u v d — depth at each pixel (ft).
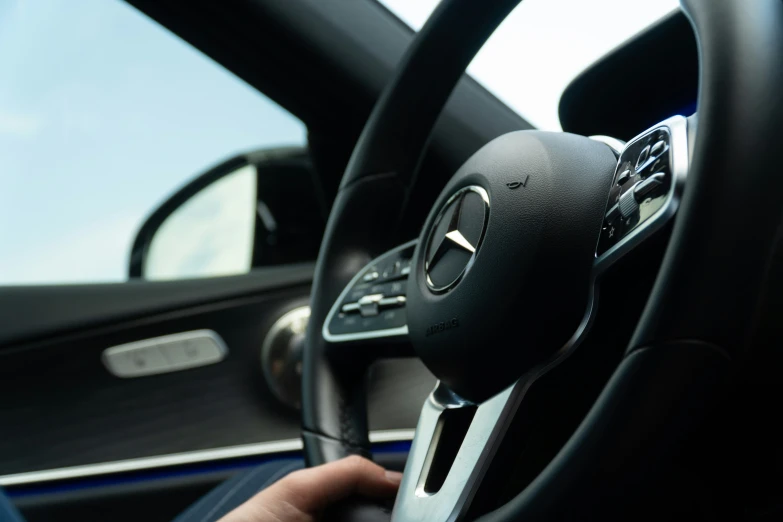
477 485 1.71
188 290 4.27
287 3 3.51
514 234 1.73
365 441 2.47
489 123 3.38
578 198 1.71
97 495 4.19
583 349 1.82
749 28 1.37
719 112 1.31
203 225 4.67
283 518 2.03
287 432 4.21
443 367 1.91
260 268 4.48
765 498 1.98
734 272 1.24
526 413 1.73
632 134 2.64
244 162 4.62
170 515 4.23
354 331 2.41
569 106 2.63
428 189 3.51
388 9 3.74
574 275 1.67
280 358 4.18
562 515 1.37
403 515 1.85
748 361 1.73
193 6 3.59
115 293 4.30
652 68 2.43
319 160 4.06
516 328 1.70
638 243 1.54
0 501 1.77
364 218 2.70
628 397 1.30
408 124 2.65
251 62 3.74
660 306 1.28
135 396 4.25
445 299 1.89
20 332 4.21
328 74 3.61
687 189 1.32
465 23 2.46
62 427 4.22
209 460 4.19
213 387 4.25
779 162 1.27
